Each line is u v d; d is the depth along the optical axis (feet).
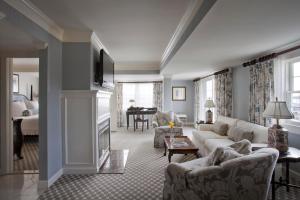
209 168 6.58
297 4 6.36
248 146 7.76
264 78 13.17
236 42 10.52
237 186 6.41
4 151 11.99
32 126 20.08
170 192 7.59
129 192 9.60
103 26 11.04
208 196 6.62
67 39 11.93
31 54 11.50
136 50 16.20
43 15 9.49
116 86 30.71
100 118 13.01
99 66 13.17
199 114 28.27
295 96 11.63
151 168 12.82
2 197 9.24
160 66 22.02
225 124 16.10
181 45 11.24
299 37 9.79
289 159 8.36
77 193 9.53
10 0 7.40
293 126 11.12
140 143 19.99
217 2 6.19
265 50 12.30
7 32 8.44
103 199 8.95
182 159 14.60
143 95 32.42
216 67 18.71
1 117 11.93
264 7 6.56
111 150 17.29
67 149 11.97
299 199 8.87
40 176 10.16
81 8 8.90
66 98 11.85
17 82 23.90
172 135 16.63
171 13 9.39
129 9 8.98
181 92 32.37
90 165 11.99
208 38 9.79
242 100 17.08
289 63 11.98
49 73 10.39
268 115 9.61
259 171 6.45
